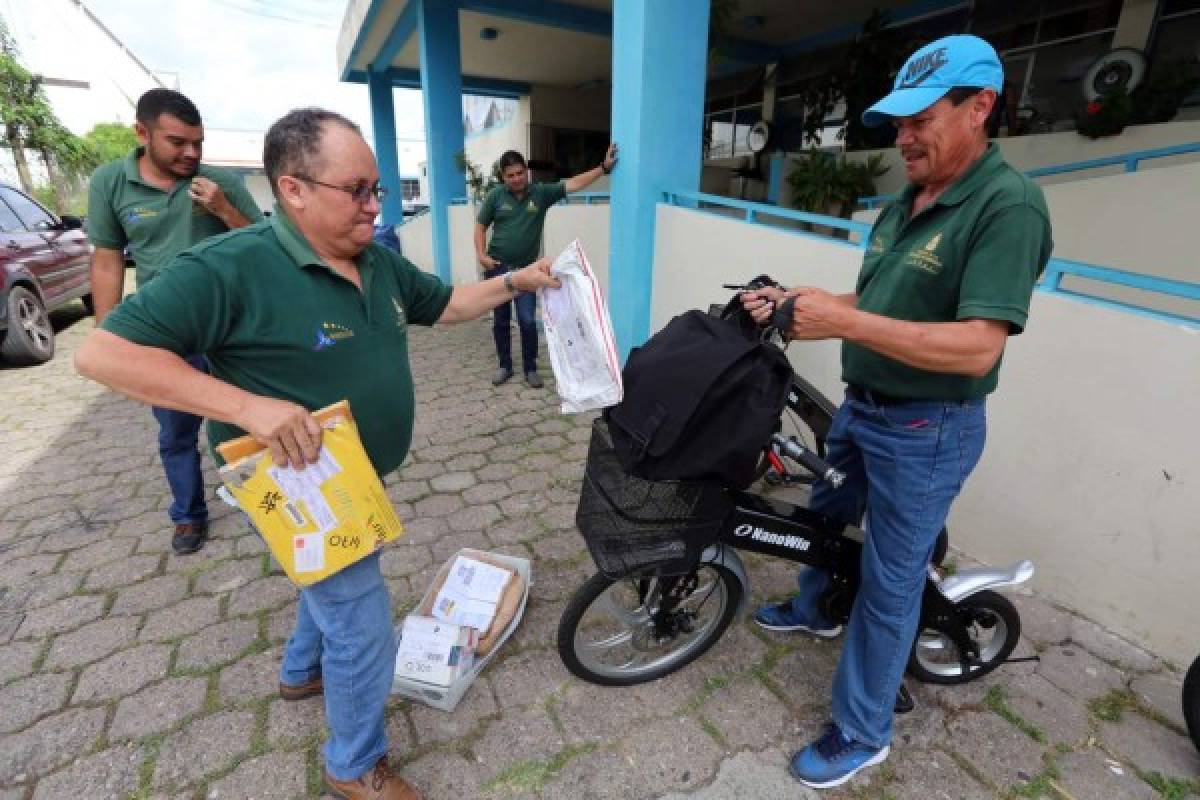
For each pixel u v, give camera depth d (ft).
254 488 3.96
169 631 7.48
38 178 50.16
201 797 5.54
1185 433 6.34
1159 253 12.08
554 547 9.18
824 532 6.13
